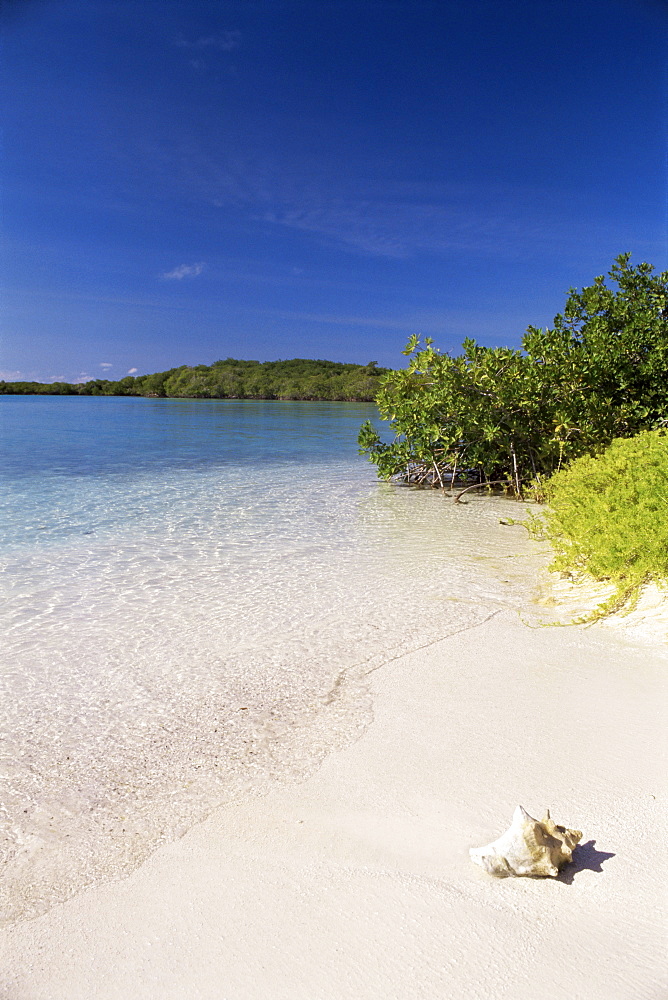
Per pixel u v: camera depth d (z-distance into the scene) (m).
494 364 11.62
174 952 1.95
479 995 1.74
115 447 20.59
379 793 2.76
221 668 4.22
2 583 6.09
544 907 2.04
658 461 6.37
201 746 3.25
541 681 3.83
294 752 3.15
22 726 3.49
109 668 4.24
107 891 2.24
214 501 10.87
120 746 3.27
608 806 2.55
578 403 11.40
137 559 6.99
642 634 4.46
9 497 10.91
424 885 2.18
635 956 1.84
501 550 7.47
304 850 2.40
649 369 11.40
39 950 1.98
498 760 2.96
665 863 2.19
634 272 12.41
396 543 7.83
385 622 5.04
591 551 5.62
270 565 6.78
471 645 4.50
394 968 1.84
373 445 13.59
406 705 3.60
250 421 36.38
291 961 1.89
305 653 4.45
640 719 3.28
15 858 2.44
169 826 2.61
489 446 12.27
